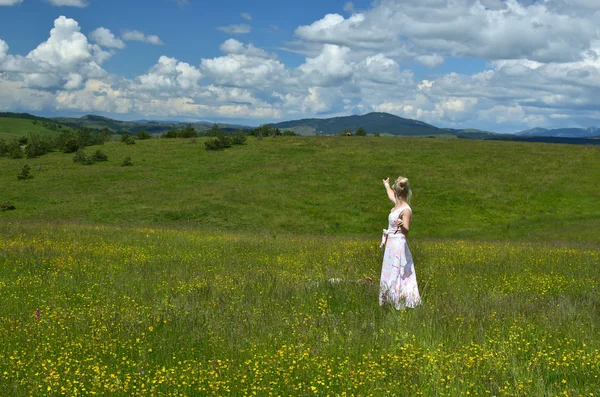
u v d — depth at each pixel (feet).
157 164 205.67
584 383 18.08
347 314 26.76
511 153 212.84
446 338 22.81
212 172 191.72
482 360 19.71
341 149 223.30
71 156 225.15
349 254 52.54
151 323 24.82
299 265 44.78
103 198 157.17
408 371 18.63
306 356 19.86
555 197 162.30
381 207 153.79
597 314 27.20
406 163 200.44
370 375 18.22
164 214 141.49
